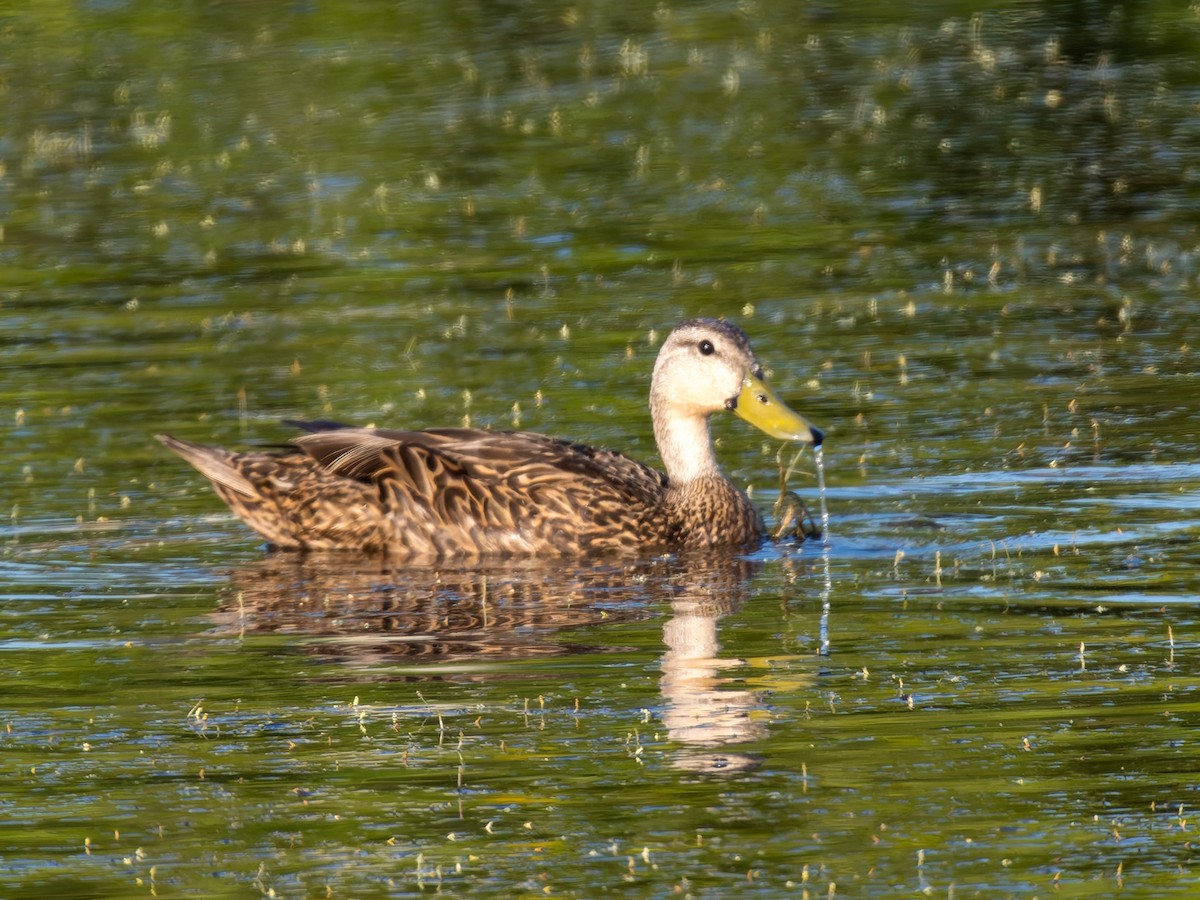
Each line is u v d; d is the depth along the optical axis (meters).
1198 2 42.53
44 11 42.72
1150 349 20.83
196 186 30.78
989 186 29.66
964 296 23.52
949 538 15.06
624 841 9.33
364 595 14.08
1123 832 9.32
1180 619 12.70
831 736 10.64
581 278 24.97
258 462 15.84
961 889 8.74
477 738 10.76
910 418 18.52
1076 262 25.14
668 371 16.06
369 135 33.88
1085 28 41.00
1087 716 10.85
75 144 33.47
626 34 41.75
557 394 19.59
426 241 27.19
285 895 8.80
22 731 11.00
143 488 16.97
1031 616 12.90
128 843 9.41
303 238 27.52
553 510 15.48
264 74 38.22
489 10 43.94
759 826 9.45
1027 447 17.47
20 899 8.77
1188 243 25.92
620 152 32.34
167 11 42.81
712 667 11.97
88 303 24.08
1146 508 15.59
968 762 10.20
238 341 22.05
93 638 12.90
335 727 10.99
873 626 12.80
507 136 33.56
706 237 27.09
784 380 19.91
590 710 11.18
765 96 36.00
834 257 25.75
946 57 38.88
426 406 19.12
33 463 17.58
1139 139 32.19
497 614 13.44
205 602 13.84
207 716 11.23
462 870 9.02
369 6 43.62
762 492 16.84
